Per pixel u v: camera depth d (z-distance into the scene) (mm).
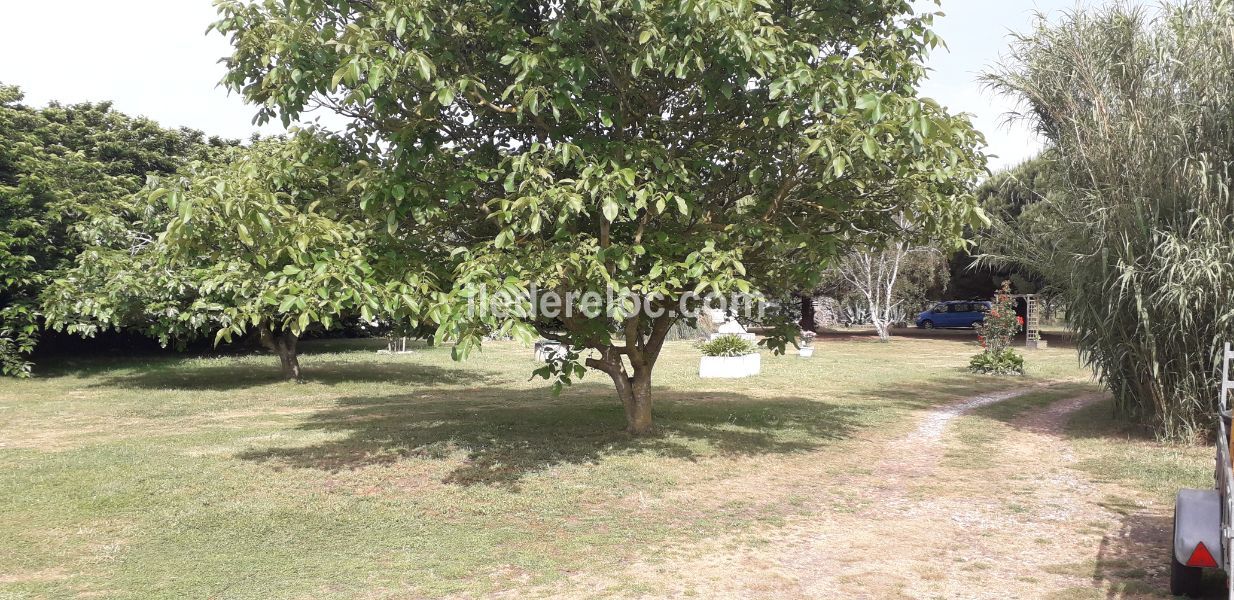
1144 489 8008
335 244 7289
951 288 40281
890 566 5672
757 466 8914
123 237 17219
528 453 9328
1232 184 9789
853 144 6988
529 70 7113
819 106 7195
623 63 8281
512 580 5312
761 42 6871
